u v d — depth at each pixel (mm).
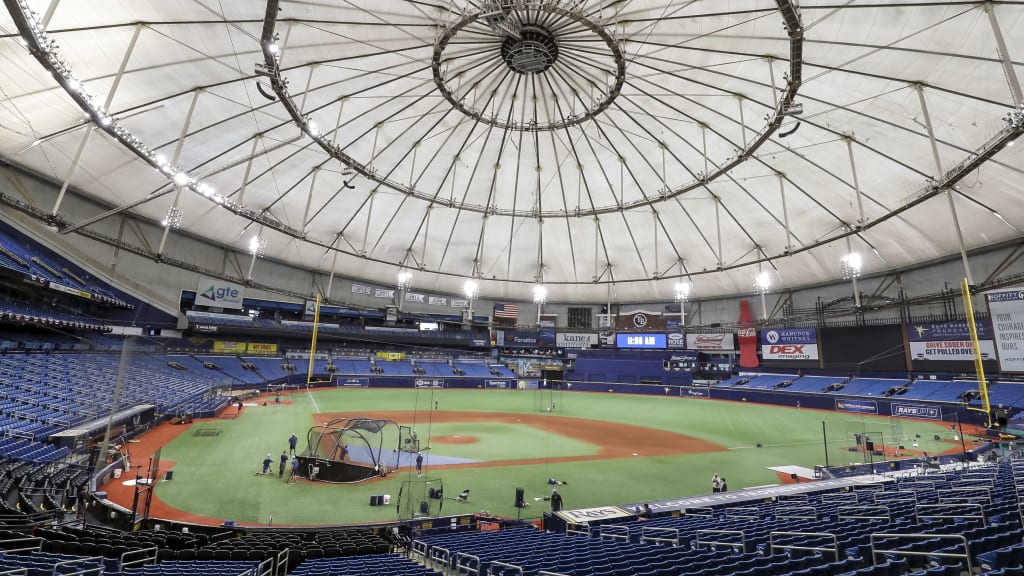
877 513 12234
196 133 35875
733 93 33344
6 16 21938
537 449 28547
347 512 17172
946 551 7883
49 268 39281
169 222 37625
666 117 38812
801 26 19859
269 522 15945
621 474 23109
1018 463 21500
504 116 41406
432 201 47375
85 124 31469
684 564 8805
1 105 28422
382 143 42938
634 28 28828
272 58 22938
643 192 49125
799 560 8312
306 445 26906
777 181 44781
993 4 21156
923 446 31156
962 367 45188
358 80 34000
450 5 26609
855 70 27562
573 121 37281
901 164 35094
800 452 28969
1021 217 36781
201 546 12984
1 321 34062
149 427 29422
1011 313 41719
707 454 28094
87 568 8289
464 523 16688
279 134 38719
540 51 28062
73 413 26188
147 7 23875
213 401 38000
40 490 16312
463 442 30078
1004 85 25125
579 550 10820
